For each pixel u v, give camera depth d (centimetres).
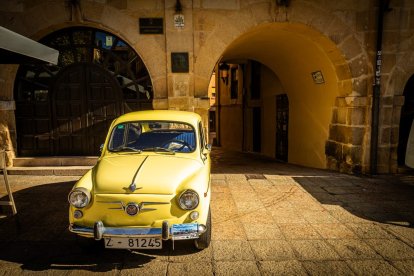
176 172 362
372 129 758
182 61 726
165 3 709
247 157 1424
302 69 978
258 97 1605
